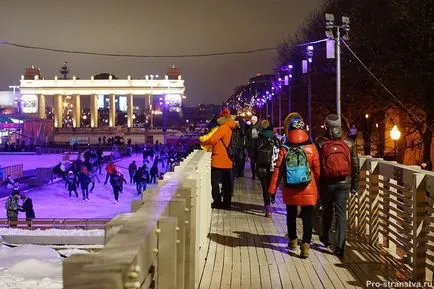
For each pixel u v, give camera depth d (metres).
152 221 3.04
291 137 7.89
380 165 8.71
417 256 6.74
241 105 118.62
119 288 1.97
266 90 79.44
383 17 33.47
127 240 2.53
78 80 153.62
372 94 34.03
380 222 8.74
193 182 5.23
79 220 17.12
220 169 12.84
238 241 9.16
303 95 53.00
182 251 3.90
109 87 155.50
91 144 95.62
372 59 32.72
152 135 112.31
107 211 30.16
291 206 8.23
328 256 8.05
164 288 3.17
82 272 1.99
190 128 106.69
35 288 10.36
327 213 8.34
